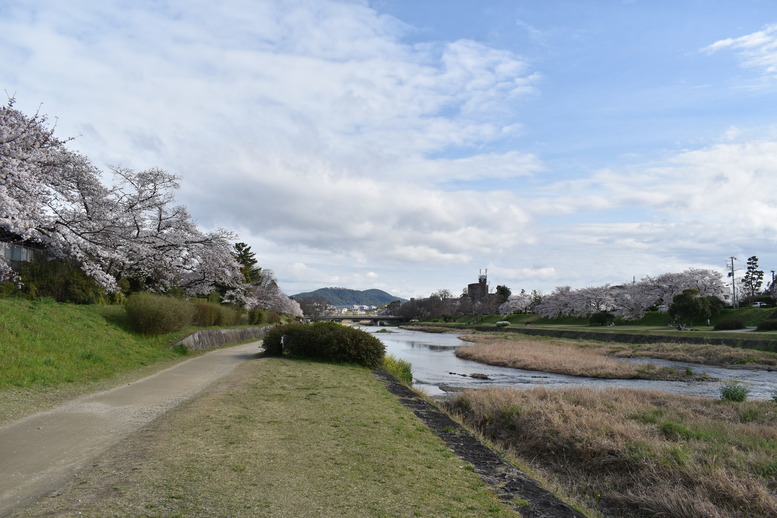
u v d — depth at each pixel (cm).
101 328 1720
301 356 2050
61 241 1752
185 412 892
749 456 941
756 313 6588
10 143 1515
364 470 622
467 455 780
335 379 1470
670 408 1516
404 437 830
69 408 898
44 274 1945
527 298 13200
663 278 8069
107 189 2159
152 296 2039
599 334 6025
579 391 1711
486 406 1423
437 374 2958
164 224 2731
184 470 568
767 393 2331
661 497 773
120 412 888
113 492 491
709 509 721
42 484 516
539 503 591
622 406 1457
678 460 916
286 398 1089
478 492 599
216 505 470
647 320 7969
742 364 3609
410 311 15438
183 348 2011
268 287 7125
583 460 1006
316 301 14262
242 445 691
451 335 8381
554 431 1136
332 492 532
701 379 2794
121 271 2475
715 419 1380
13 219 1384
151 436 723
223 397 1060
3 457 606
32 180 1571
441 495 563
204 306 2973
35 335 1295
